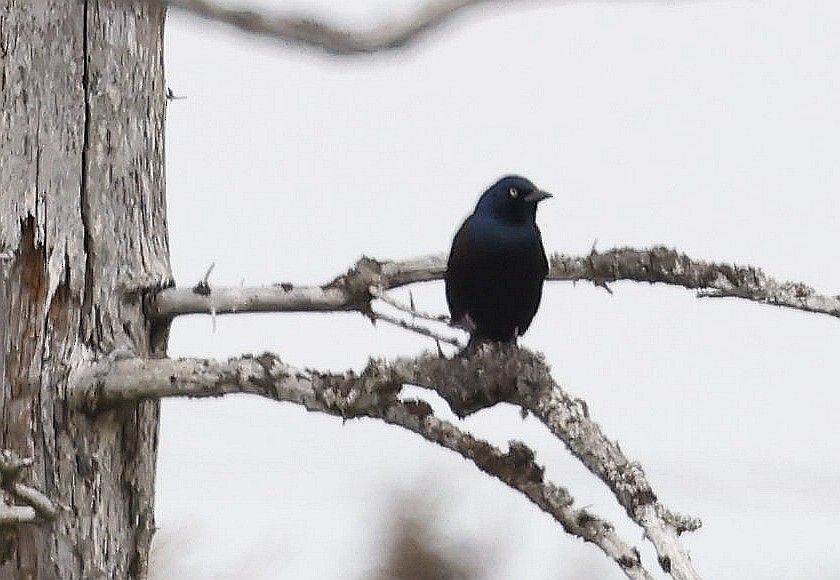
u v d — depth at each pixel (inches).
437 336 389.7
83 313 408.5
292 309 412.8
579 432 336.2
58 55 412.2
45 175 407.8
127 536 414.6
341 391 360.5
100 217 414.0
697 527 320.5
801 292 438.6
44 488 399.2
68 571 401.4
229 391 376.5
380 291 405.1
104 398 395.2
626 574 323.6
